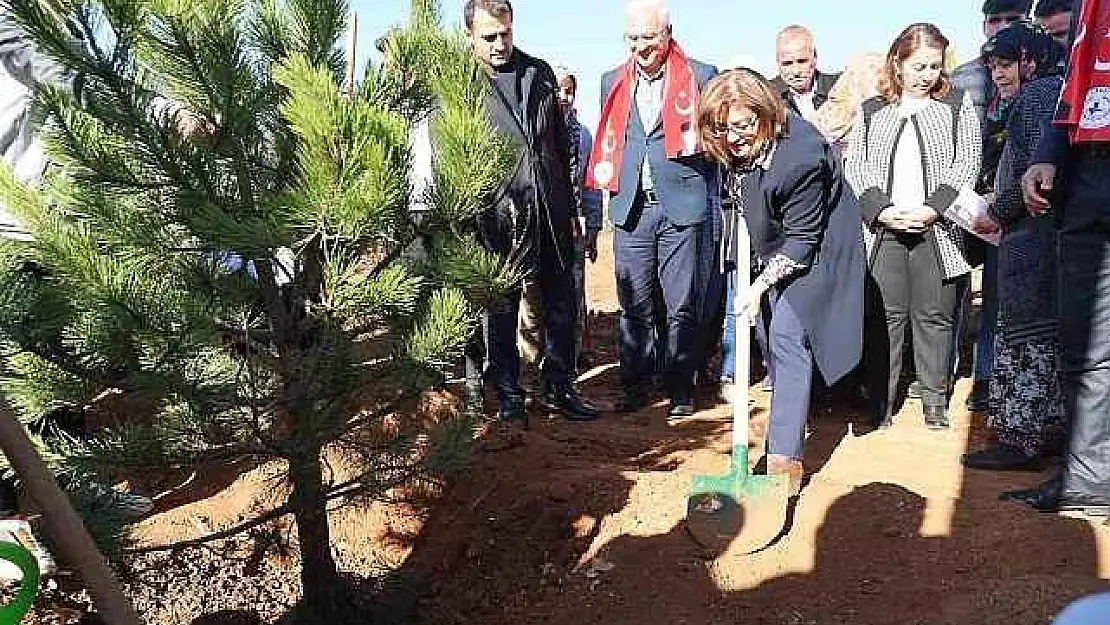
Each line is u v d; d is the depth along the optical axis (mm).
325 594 3945
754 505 4035
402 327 3523
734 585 3865
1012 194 4445
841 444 5352
